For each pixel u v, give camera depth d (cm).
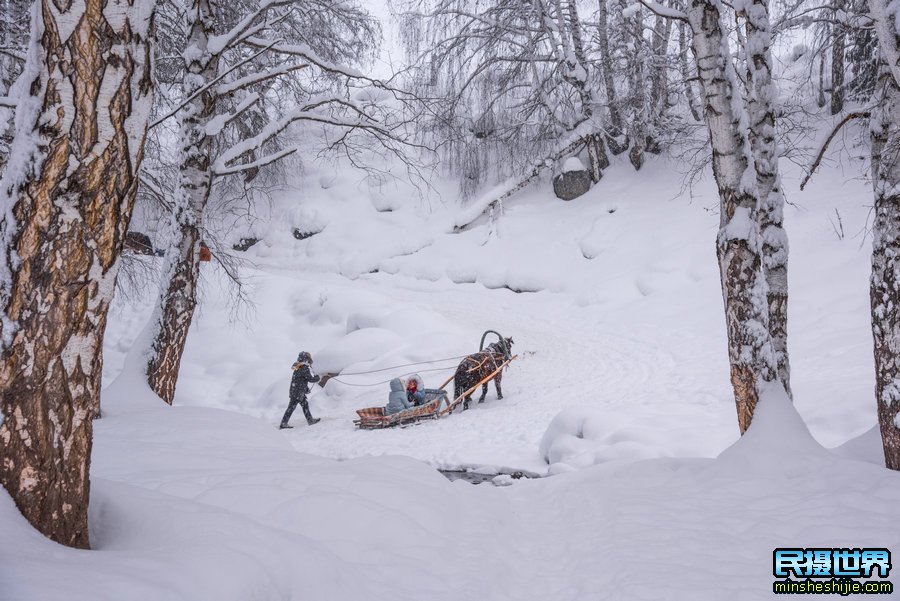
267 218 3097
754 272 583
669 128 2502
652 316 1900
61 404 257
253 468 481
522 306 2238
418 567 352
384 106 1105
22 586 199
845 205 1939
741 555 375
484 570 372
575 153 2823
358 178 3088
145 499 329
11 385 248
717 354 1523
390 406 1259
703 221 2230
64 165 254
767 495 480
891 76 512
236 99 1445
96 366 274
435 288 2539
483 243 2659
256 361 1819
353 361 1711
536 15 2647
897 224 490
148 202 1309
